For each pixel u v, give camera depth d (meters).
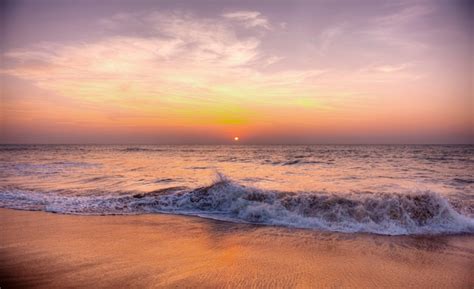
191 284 3.77
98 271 4.15
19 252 4.93
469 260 4.81
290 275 4.11
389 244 5.64
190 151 54.00
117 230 6.39
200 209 8.47
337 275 4.14
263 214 7.55
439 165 21.67
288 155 37.94
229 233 6.24
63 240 5.62
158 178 15.18
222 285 3.75
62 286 3.66
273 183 13.02
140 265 4.40
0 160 28.09
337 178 14.77
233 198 8.60
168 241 5.63
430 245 5.61
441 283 3.95
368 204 7.55
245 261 4.64
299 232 6.36
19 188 12.05
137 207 8.62
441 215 7.11
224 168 20.44
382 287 3.80
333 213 7.36
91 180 14.50
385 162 25.05
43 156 35.25
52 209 8.40
